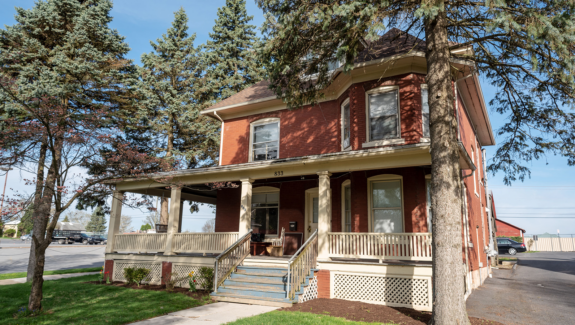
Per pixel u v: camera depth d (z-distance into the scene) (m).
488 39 9.02
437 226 7.72
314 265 11.39
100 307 9.61
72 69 17.38
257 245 14.36
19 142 10.59
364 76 13.34
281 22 9.52
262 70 30.86
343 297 10.91
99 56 18.50
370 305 10.03
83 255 32.53
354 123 13.17
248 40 32.44
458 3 8.76
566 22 6.66
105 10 20.25
